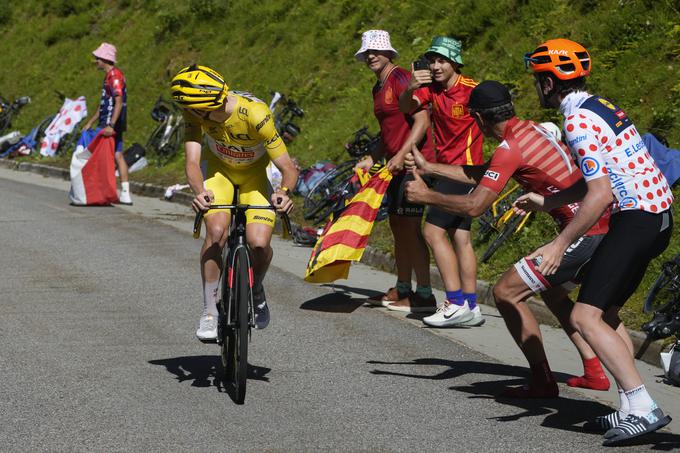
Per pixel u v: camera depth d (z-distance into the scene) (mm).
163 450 6145
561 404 7258
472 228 13047
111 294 10891
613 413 6605
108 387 7488
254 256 7562
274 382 7730
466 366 8344
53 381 7625
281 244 14797
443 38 9758
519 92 15516
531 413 7035
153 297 10758
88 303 10445
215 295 7668
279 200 7340
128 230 15508
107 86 18312
